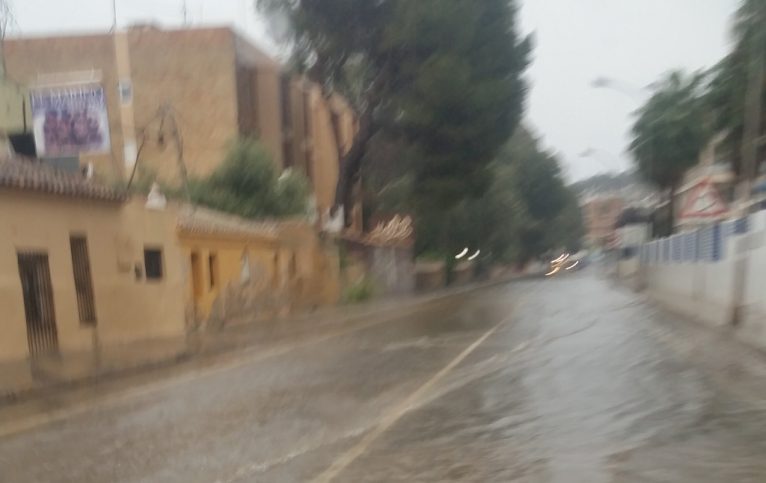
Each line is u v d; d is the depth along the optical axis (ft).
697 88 111.34
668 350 44.70
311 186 143.84
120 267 61.82
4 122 63.05
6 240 48.01
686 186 138.92
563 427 26.23
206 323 79.36
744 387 31.91
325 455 23.53
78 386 42.19
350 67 118.73
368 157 131.85
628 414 27.78
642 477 20.08
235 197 105.70
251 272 93.61
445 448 23.94
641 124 116.47
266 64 131.44
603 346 48.08
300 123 147.13
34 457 25.41
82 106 57.88
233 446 25.43
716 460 21.45
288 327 80.07
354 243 136.15
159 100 119.34
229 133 118.83
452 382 36.96
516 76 115.55
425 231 170.30
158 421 30.83
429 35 105.60
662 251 101.09
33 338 51.08
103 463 23.97
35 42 118.62
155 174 98.02
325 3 110.01
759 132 64.54
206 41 119.55
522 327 64.13
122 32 119.85
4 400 36.78
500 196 187.21
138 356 51.65
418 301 124.26
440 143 118.42
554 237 292.81
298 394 35.88
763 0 58.34
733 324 52.90
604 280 179.42
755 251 48.78
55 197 53.52
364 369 43.47
